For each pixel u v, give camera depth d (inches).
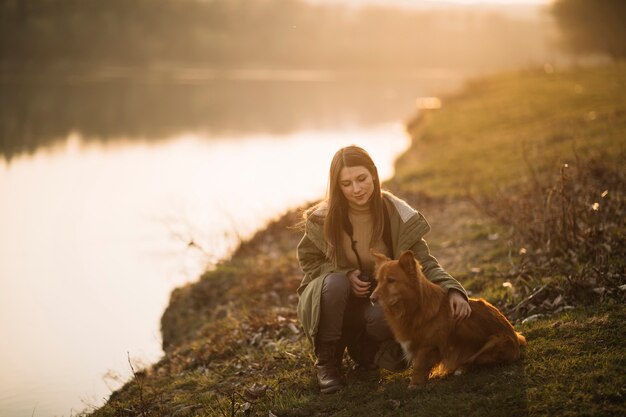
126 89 1916.8
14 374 255.0
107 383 244.2
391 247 172.4
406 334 154.9
